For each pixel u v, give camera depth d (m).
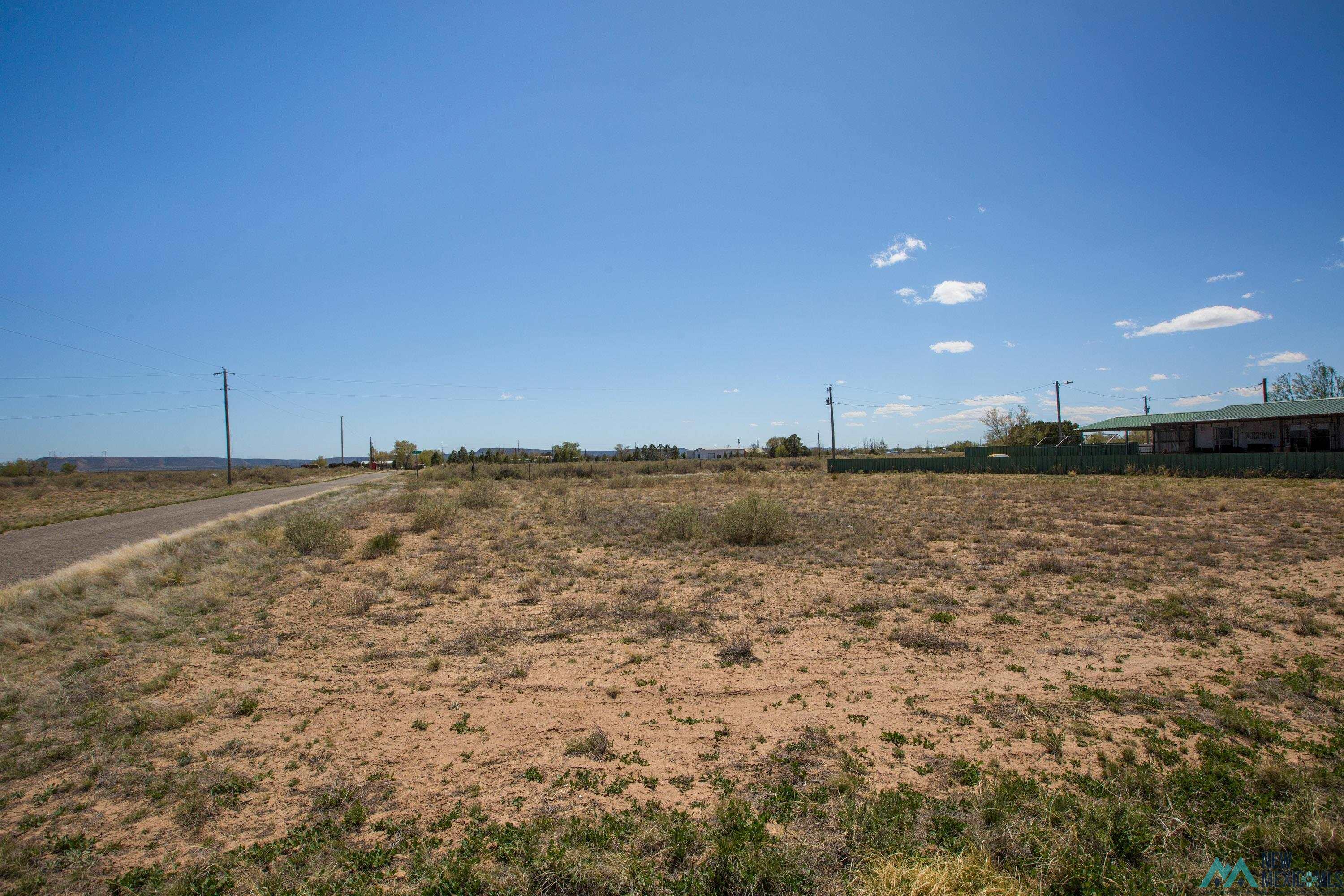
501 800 5.26
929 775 5.53
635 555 16.50
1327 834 4.35
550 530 21.33
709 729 6.59
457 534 20.75
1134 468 42.50
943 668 8.17
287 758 6.08
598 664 8.61
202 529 22.81
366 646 9.52
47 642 9.76
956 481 40.94
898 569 14.14
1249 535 17.30
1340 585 11.81
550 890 4.07
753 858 4.21
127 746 6.30
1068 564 14.02
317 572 14.83
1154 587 11.95
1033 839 4.41
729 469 68.25
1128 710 6.79
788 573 13.96
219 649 9.34
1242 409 48.41
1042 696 7.20
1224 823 4.66
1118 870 4.14
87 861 4.52
